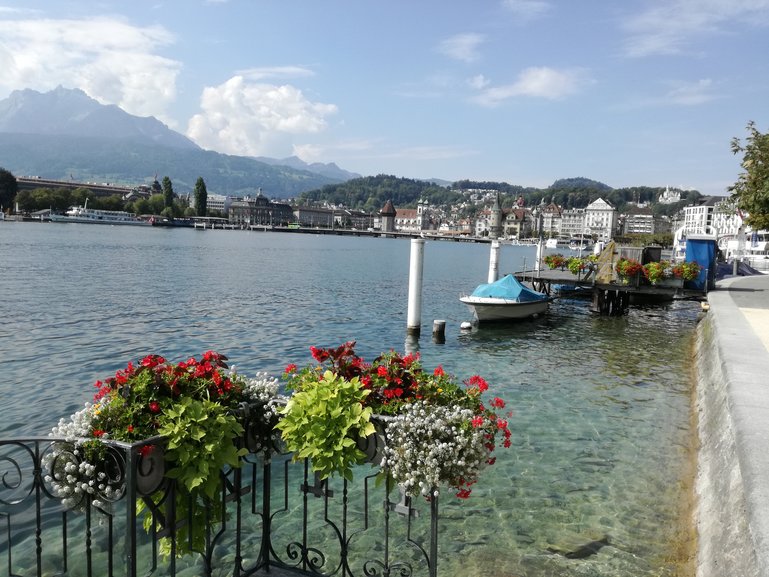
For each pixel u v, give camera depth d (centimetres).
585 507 966
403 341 2694
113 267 5853
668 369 2164
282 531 867
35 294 3597
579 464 1165
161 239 13525
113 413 465
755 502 507
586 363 2270
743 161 2461
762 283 3744
